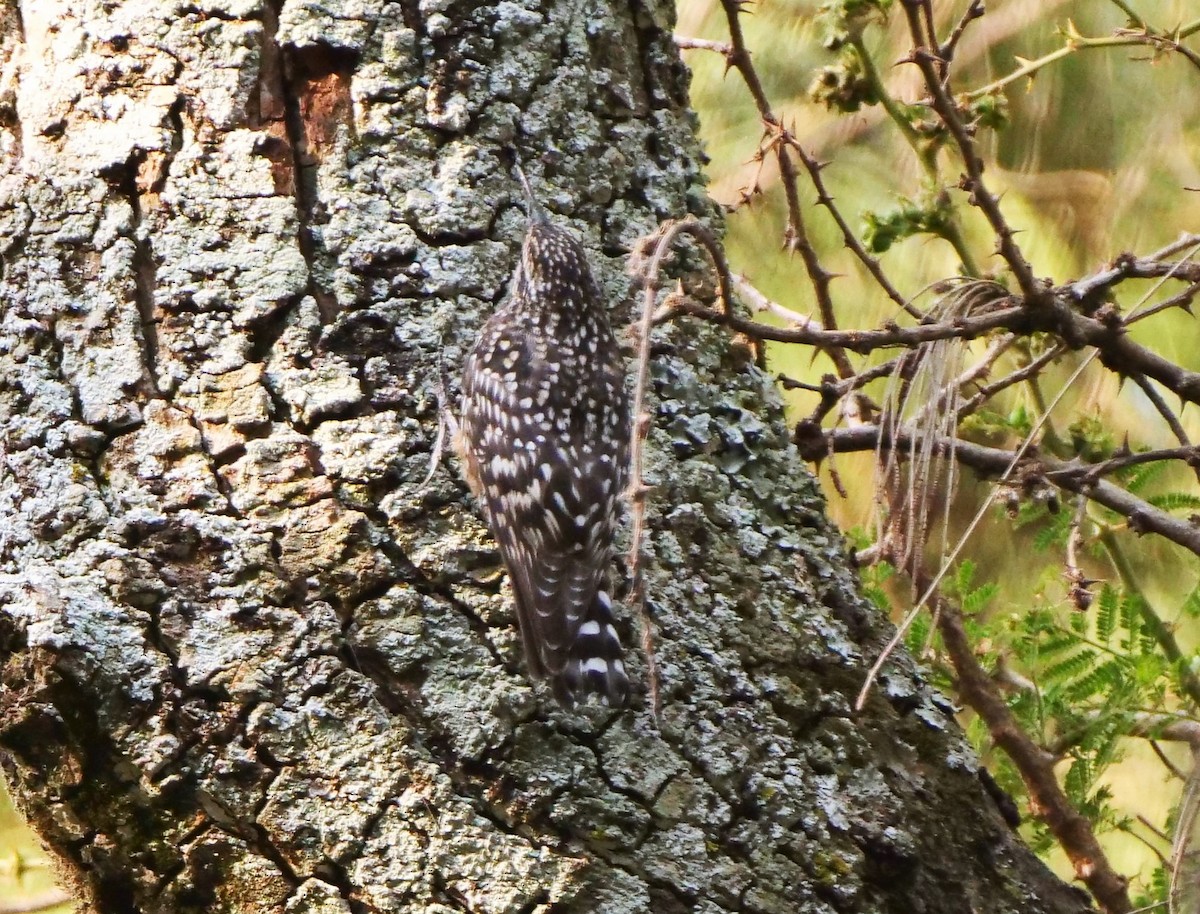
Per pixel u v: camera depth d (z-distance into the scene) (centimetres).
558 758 586
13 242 633
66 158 635
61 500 598
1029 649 816
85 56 641
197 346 616
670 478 639
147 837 588
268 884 581
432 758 583
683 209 702
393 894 573
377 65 642
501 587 611
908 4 763
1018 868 629
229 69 633
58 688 575
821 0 1066
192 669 581
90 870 602
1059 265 1055
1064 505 900
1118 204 1059
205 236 624
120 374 613
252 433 608
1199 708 812
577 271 660
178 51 636
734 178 1091
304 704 583
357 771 579
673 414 654
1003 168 1080
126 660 579
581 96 677
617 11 698
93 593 584
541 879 572
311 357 617
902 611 945
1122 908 763
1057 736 813
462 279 640
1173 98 1060
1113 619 804
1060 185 1068
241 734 580
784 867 593
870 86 828
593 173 676
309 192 634
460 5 655
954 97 901
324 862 579
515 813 579
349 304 624
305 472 605
